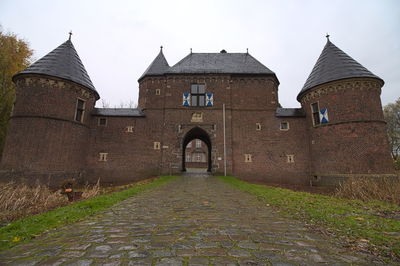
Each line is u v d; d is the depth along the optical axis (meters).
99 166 18.67
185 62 22.58
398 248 3.18
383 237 3.68
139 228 4.14
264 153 19.16
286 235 3.78
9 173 14.33
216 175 18.48
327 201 7.26
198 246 3.22
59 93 16.19
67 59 17.47
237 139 19.50
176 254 2.92
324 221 4.69
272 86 20.52
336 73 16.61
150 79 20.97
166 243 3.35
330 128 16.53
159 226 4.27
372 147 14.98
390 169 14.82
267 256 2.88
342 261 2.75
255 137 19.50
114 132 19.34
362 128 15.34
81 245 3.26
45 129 15.30
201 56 23.72
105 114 19.42
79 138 17.55
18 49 21.22
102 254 2.91
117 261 2.69
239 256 2.87
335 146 16.14
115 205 6.36
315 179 17.56
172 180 14.08
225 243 3.36
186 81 20.53
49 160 15.25
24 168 14.45
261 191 9.34
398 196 7.77
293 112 19.91
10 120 15.38
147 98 20.44
